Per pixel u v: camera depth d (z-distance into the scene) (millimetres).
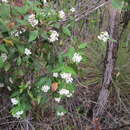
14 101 2027
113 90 2855
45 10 1994
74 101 2738
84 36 2980
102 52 2953
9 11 1850
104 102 2674
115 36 2375
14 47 1905
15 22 1866
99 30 3033
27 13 1923
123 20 2379
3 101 2385
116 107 2820
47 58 1957
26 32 1884
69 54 1839
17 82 2180
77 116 2646
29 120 2396
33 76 2115
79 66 2863
